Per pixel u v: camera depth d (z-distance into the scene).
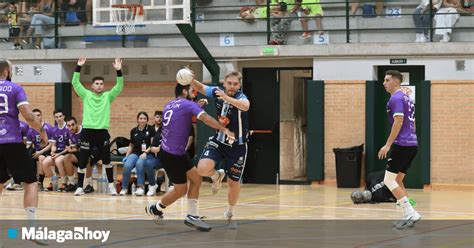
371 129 19.56
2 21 23.28
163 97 21.61
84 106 17.69
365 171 19.67
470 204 15.85
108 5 19.48
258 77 21.06
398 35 20.33
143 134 17.62
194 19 21.12
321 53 19.88
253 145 21.05
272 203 15.96
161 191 18.41
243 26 21.55
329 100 19.92
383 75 19.97
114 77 22.05
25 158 10.20
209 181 20.78
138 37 22.00
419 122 19.61
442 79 19.16
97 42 22.27
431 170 19.27
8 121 10.15
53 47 22.38
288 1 21.19
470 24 19.88
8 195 17.67
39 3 23.03
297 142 20.98
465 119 19.02
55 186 18.78
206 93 11.57
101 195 17.64
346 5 20.06
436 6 19.83
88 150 17.59
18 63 22.03
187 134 11.47
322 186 19.86
